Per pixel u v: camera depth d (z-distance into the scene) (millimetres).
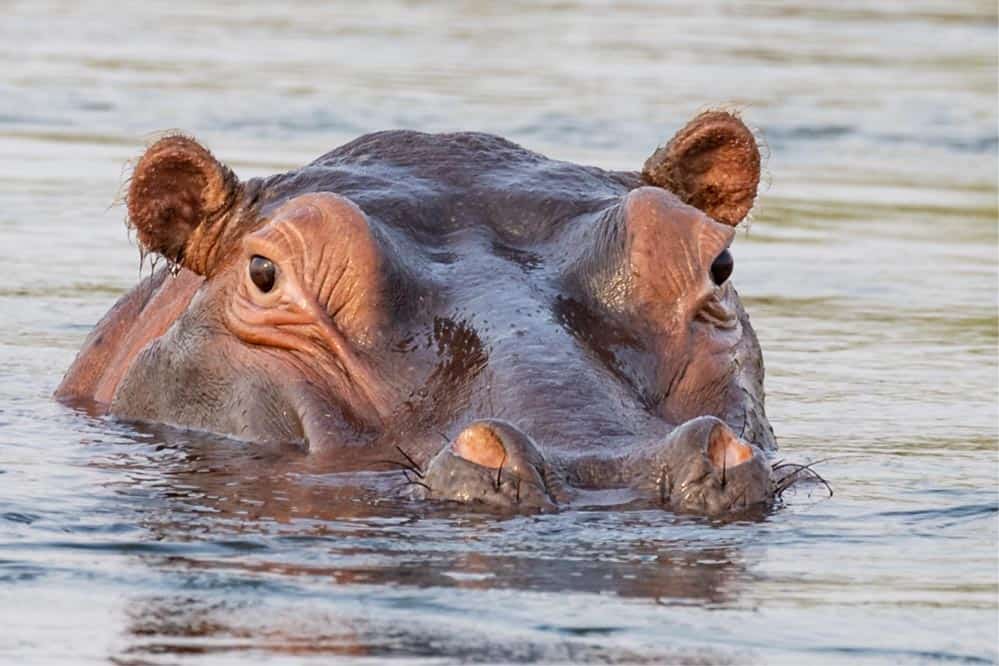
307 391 28672
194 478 27109
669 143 33562
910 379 39938
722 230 29391
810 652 19219
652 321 28594
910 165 72375
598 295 28734
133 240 54938
